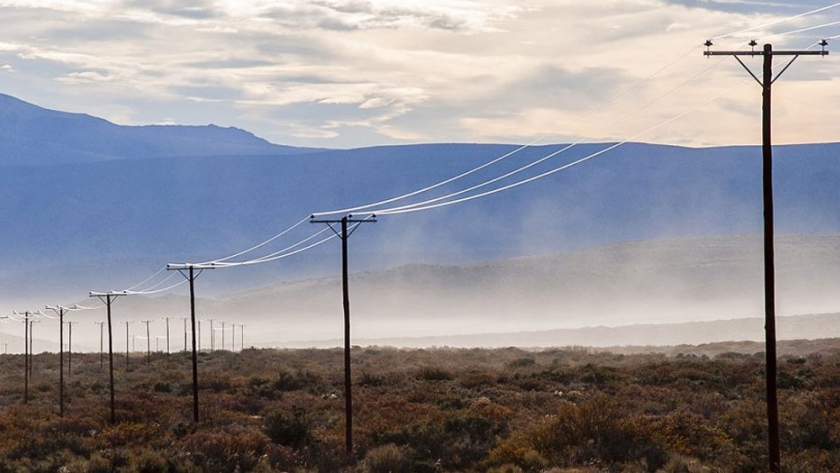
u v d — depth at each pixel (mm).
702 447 58469
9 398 128250
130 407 102000
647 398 92562
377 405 93062
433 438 67000
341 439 71250
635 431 59750
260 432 71125
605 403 62250
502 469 54156
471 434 69500
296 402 104312
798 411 69812
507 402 93875
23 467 59625
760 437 61844
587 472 51188
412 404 91938
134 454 62438
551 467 54875
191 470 58781
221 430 74438
